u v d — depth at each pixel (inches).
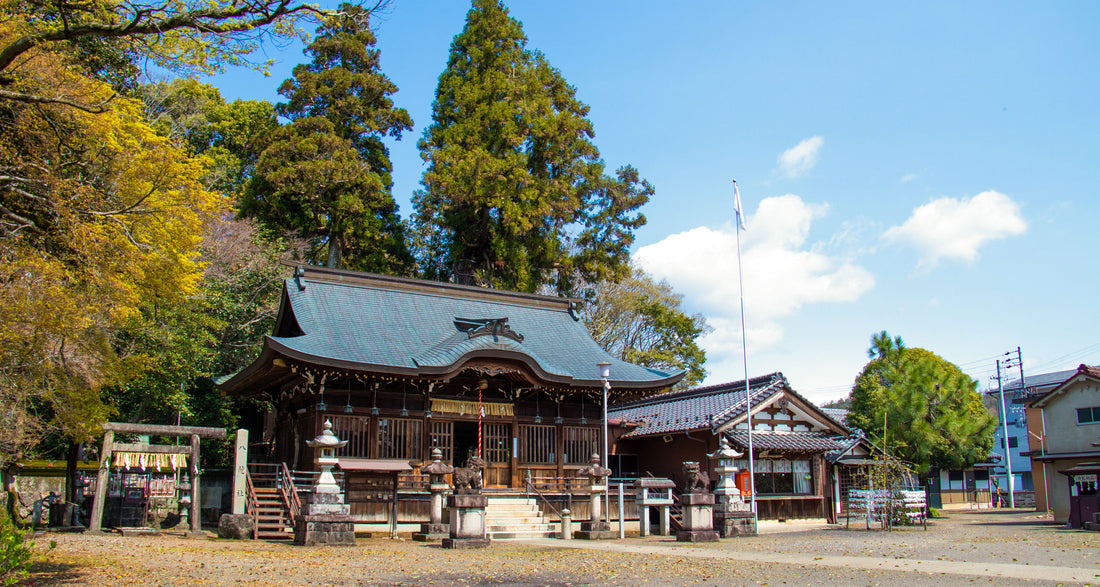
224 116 1888.5
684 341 1975.9
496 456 1037.2
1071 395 1317.7
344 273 1112.2
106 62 658.2
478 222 1710.1
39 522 901.8
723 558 592.4
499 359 983.0
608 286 1966.0
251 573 477.7
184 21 397.7
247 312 1403.8
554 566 541.0
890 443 1283.2
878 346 1421.0
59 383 680.4
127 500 836.6
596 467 887.7
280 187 1587.1
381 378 960.3
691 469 798.5
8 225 485.7
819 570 505.7
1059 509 1293.1
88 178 544.7
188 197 644.7
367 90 1752.0
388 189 1798.7
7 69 463.2
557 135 1732.3
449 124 1788.9
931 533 892.6
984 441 1556.3
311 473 909.2
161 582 423.5
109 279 555.2
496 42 1836.9
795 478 1145.4
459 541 682.8
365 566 533.0
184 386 1217.4
